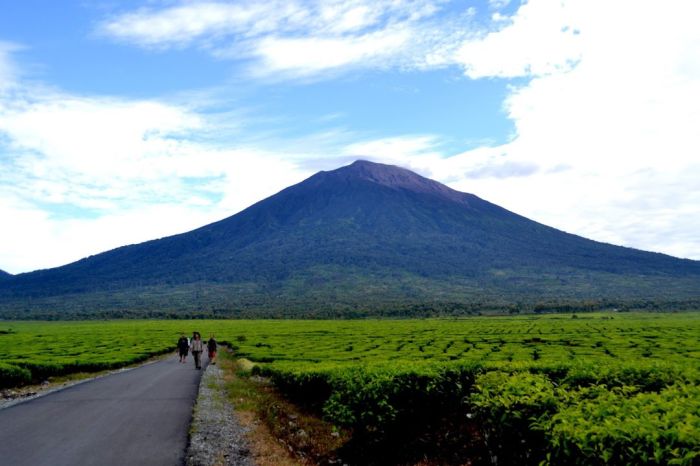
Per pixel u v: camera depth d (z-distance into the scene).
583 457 6.50
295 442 15.64
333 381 16.91
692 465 5.64
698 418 6.32
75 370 37.84
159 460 12.64
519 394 8.87
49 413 19.19
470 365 14.68
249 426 17.69
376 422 13.11
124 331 107.50
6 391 27.75
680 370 13.02
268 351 52.00
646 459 5.85
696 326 94.88
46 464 12.16
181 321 182.25
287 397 24.67
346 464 13.45
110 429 16.22
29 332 102.94
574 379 12.91
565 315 173.75
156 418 18.22
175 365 45.16
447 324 122.12
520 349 49.03
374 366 16.80
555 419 7.34
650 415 6.72
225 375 36.88
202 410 20.22
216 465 12.58
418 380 13.77
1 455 12.96
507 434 8.81
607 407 7.33
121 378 33.00
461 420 13.63
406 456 13.01
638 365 13.53
